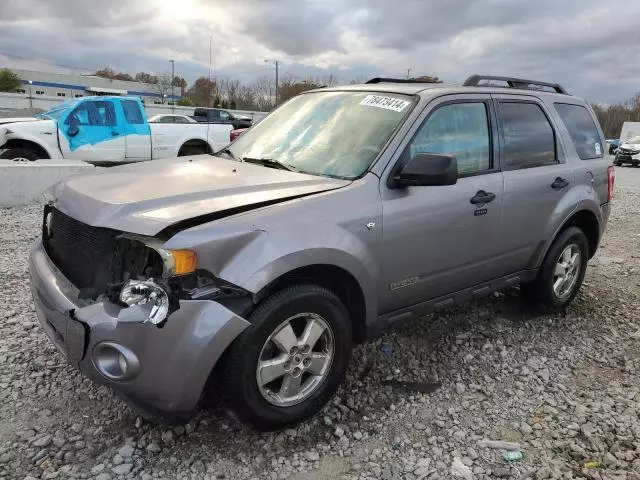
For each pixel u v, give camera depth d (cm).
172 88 6656
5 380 348
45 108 4100
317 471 284
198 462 285
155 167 369
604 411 344
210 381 290
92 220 281
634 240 834
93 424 311
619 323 494
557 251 476
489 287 429
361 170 342
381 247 334
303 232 293
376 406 345
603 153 536
